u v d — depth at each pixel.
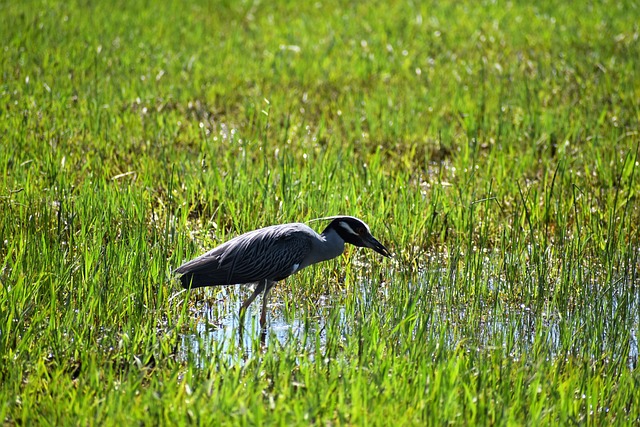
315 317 11.85
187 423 7.98
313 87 22.20
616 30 27.36
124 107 19.53
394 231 14.07
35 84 20.33
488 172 16.30
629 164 16.09
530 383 9.26
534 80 22.14
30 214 13.30
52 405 8.38
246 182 14.95
